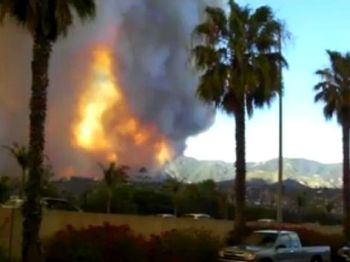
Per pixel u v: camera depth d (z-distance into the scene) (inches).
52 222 1016.2
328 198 4136.3
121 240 891.4
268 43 1223.5
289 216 2901.1
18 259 876.6
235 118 1203.2
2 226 914.1
